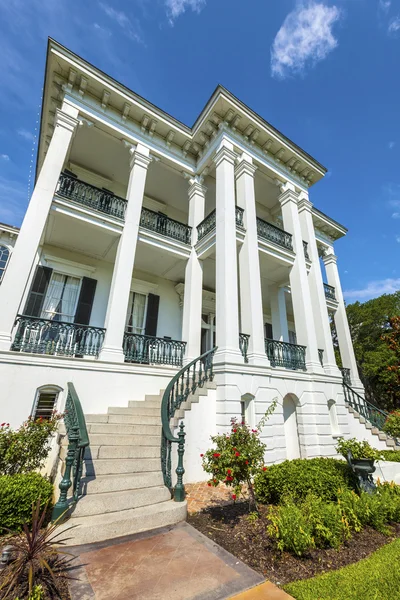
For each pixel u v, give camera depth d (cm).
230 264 797
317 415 828
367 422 978
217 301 783
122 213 897
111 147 984
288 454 799
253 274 848
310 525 327
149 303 1073
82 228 833
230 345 712
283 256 1021
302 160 1180
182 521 389
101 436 493
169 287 1169
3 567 254
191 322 883
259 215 1375
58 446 476
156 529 362
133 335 781
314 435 806
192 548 315
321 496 421
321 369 909
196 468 574
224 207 860
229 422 628
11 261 630
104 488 395
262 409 702
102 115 909
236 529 368
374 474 643
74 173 1031
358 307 2386
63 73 847
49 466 486
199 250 964
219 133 1013
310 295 1095
